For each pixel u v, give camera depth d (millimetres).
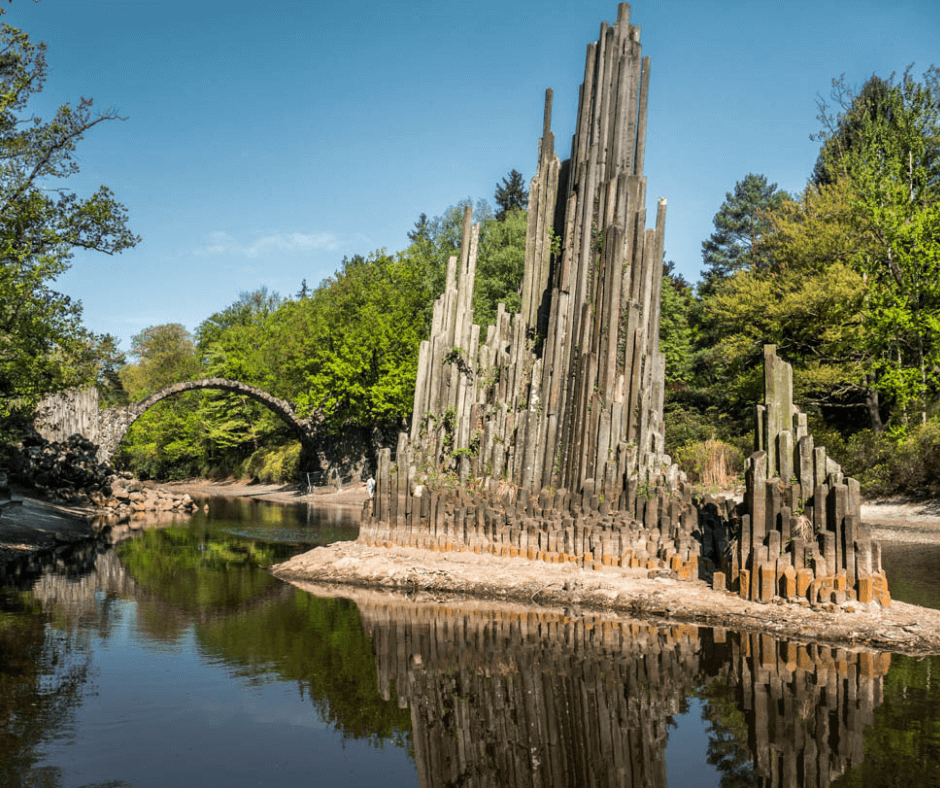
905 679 13266
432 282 68312
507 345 28500
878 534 33688
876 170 47125
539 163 30266
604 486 23234
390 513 25422
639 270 25484
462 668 14141
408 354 62031
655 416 25062
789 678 13445
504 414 26203
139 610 19219
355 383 61594
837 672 13734
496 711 12031
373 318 63188
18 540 31078
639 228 25531
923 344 44812
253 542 33656
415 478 26047
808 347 51594
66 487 49062
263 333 96375
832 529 17375
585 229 26141
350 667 14289
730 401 60781
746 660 14461
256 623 17719
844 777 9477
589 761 10180
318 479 70250
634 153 28281
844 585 16906
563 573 21344
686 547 20703
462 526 24219
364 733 11203
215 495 71000
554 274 28891
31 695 12625
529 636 16406
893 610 16812
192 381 67312
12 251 26828
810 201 51938
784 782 9352
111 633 16844
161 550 31031
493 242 62531
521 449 25281
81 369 32406
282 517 46062
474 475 25984
